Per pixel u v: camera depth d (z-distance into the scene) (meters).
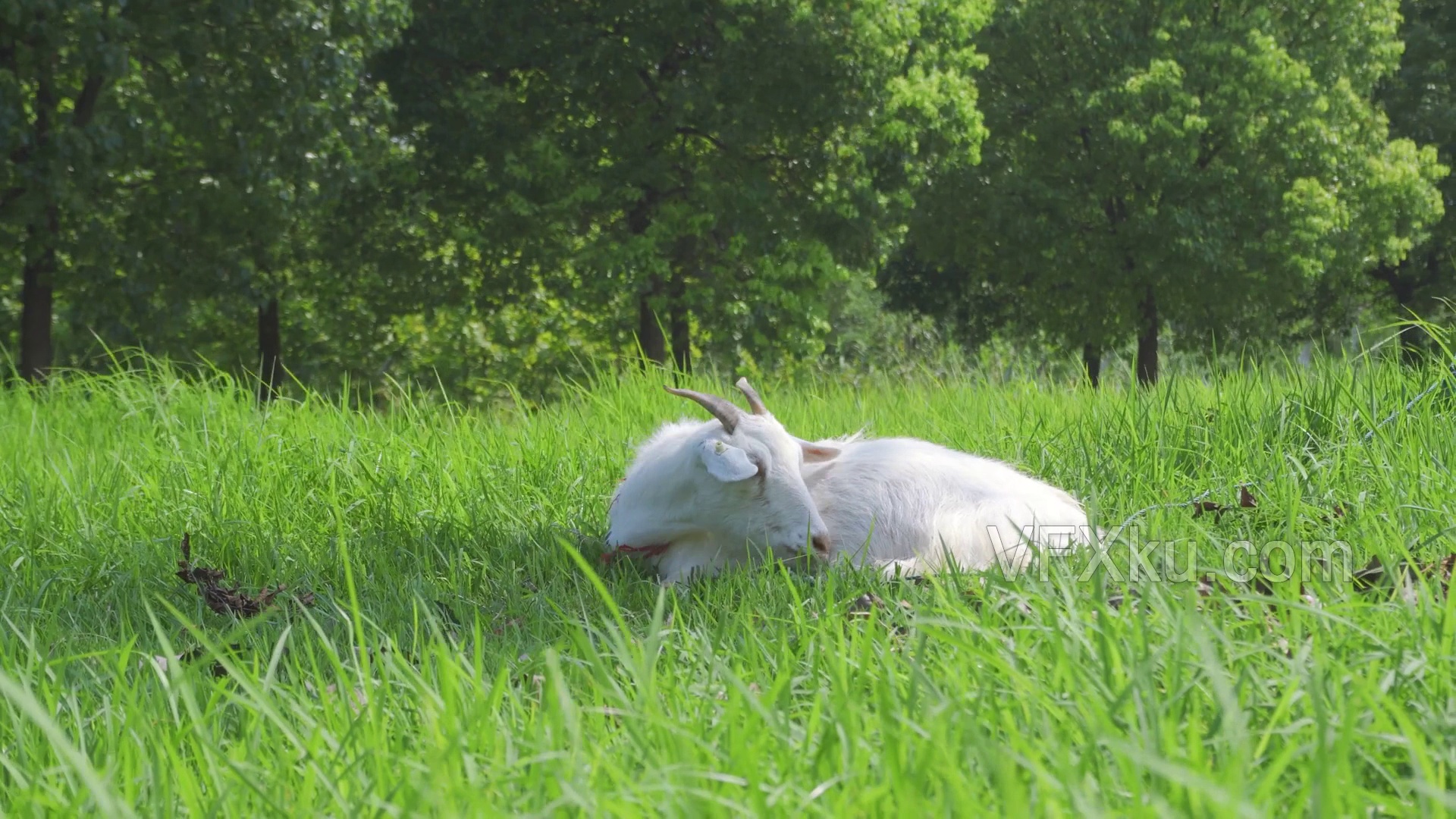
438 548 5.45
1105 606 2.83
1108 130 25.25
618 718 2.79
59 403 9.48
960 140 24.23
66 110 18.88
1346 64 27.94
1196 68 25.97
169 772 2.51
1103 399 8.15
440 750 2.31
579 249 22.83
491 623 4.31
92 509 6.12
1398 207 27.33
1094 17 26.98
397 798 2.22
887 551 4.83
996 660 2.55
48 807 2.33
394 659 3.26
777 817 2.00
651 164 22.23
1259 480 5.72
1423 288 31.45
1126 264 26.67
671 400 8.79
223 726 3.08
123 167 18.77
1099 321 27.52
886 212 23.39
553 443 7.27
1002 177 27.38
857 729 2.29
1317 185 25.58
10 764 2.44
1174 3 26.80
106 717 2.78
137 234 19.55
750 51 21.47
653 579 4.88
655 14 21.95
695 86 21.45
